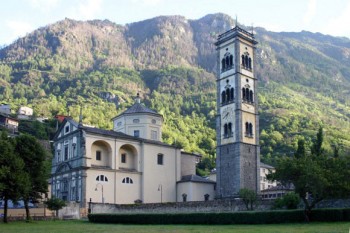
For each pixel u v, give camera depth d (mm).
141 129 113250
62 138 104750
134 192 101125
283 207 70688
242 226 56250
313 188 58094
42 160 80500
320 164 61719
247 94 104375
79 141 96688
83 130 95812
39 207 91250
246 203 76375
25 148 78812
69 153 100812
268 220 59969
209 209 79250
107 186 96562
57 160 106250
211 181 109000
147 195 102750
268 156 190500
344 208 60031
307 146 174375
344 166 61438
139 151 104062
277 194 112750
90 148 96188
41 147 81250
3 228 58500
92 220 74000
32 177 78500
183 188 106750
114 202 96938
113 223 70750
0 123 195250
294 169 59500
